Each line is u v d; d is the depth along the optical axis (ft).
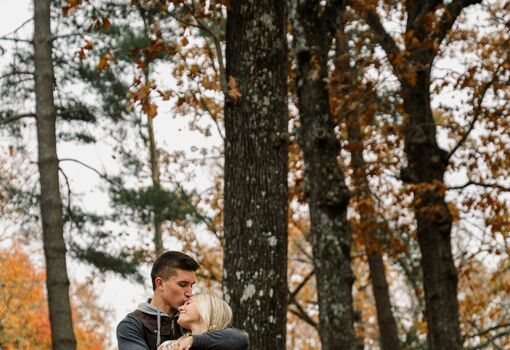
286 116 33.35
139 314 19.15
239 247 32.22
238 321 31.76
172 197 78.48
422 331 79.51
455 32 60.03
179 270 19.40
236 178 32.65
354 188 62.44
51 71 56.03
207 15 34.65
